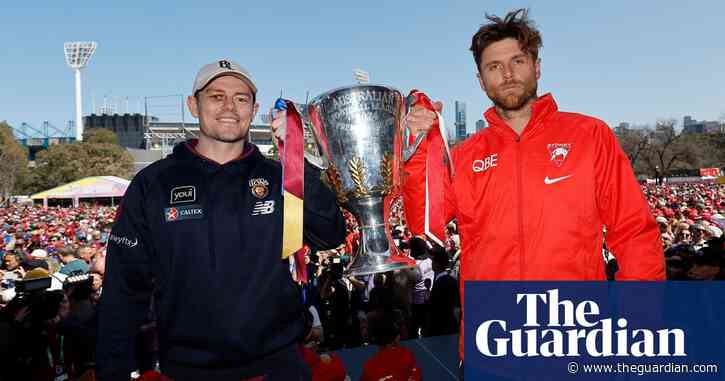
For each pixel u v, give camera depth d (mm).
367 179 2225
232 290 2021
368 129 2244
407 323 7871
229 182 2127
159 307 2105
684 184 62156
